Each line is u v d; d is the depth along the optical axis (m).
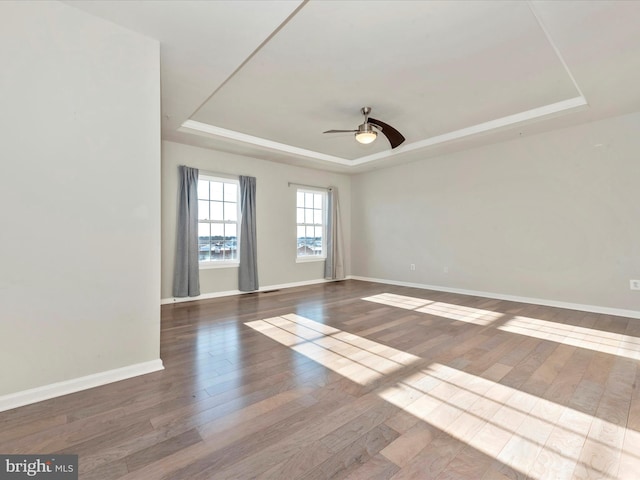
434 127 4.39
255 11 1.96
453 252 5.38
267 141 5.05
